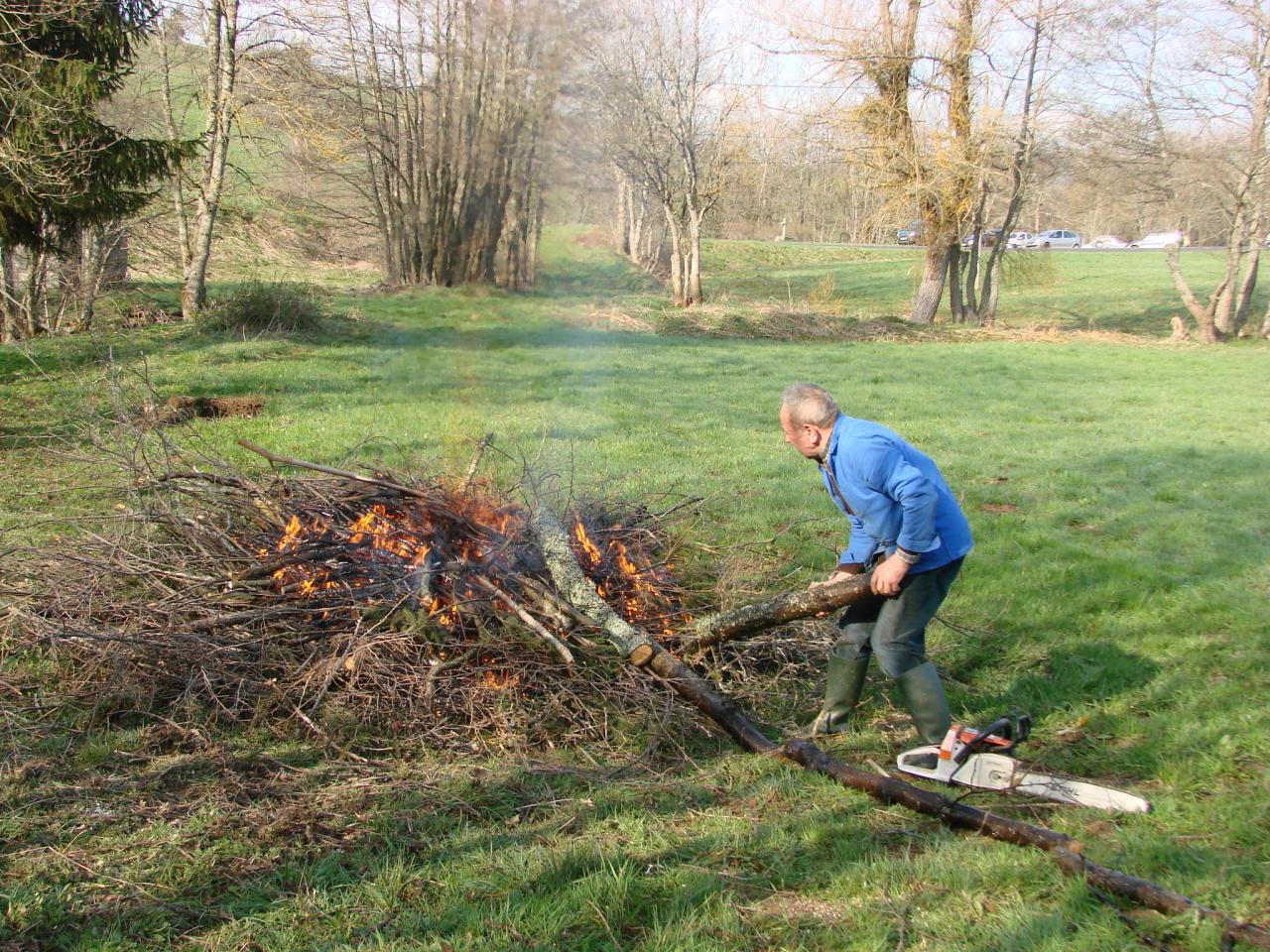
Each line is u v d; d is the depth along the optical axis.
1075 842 3.11
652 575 4.89
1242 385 17.00
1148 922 2.80
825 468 3.85
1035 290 39.12
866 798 3.54
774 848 3.18
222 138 18.39
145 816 3.19
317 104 16.73
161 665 3.97
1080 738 4.13
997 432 11.79
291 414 10.31
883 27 26.16
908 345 23.20
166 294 22.11
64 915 2.71
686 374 15.84
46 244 13.23
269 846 3.07
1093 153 27.91
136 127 20.09
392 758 3.69
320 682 3.94
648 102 22.91
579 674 4.10
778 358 18.95
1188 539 7.26
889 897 2.92
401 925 2.71
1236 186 26.72
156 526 4.90
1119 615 5.63
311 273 20.66
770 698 4.36
